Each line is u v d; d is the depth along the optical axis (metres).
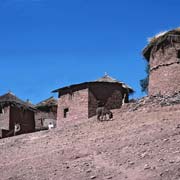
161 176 21.30
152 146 26.03
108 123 36.22
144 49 47.03
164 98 39.25
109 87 48.47
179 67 43.69
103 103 47.84
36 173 25.11
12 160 29.95
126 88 52.50
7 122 58.78
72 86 48.91
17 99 61.19
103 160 25.31
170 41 44.50
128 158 24.77
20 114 60.34
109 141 29.50
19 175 25.30
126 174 22.48
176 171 21.53
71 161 26.30
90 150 27.98
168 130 28.98
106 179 22.17
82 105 47.78
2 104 59.78
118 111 40.34
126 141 28.38
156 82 45.16
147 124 32.22
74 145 30.62
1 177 25.47
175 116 33.31
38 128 62.22
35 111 63.47
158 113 35.66
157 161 23.39
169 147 25.31
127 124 34.03
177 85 43.47
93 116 46.25
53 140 34.34
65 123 48.94
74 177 23.19
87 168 24.28
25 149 33.06
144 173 22.12
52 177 23.84
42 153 30.27
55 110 66.38
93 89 47.84
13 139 38.78
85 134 33.97
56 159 27.39
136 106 39.47
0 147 35.88
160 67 44.97
